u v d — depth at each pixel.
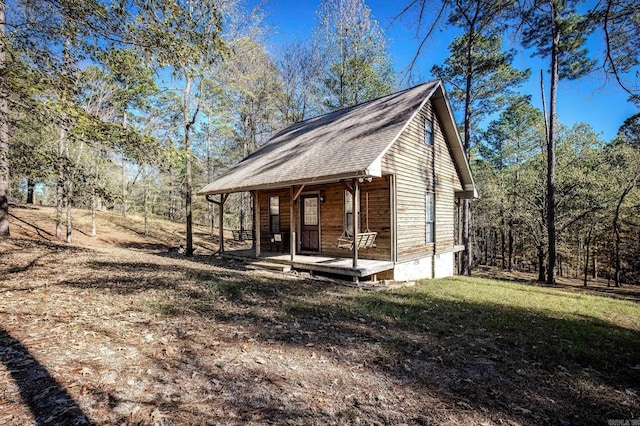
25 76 4.96
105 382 2.60
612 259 19.47
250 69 17.09
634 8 3.61
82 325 3.81
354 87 20.59
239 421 2.23
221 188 10.88
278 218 12.17
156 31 4.65
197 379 2.78
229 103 17.66
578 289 13.95
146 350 3.27
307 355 3.41
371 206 9.45
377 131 8.77
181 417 2.23
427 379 3.02
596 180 16.36
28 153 6.14
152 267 8.32
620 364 3.52
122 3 4.50
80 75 6.45
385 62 20.64
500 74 17.09
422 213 10.54
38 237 15.57
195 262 10.60
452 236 12.91
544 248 17.95
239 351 3.40
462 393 2.79
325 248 10.55
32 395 2.34
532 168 20.95
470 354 3.63
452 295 7.23
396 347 3.74
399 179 9.21
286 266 9.26
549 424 2.41
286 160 10.12
